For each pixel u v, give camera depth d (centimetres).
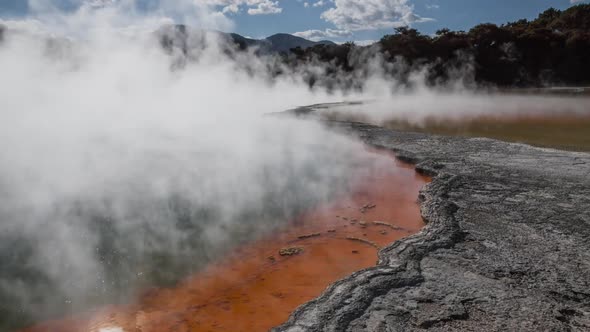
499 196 571
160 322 331
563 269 375
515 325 296
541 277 361
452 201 554
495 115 1550
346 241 478
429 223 487
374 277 360
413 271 371
